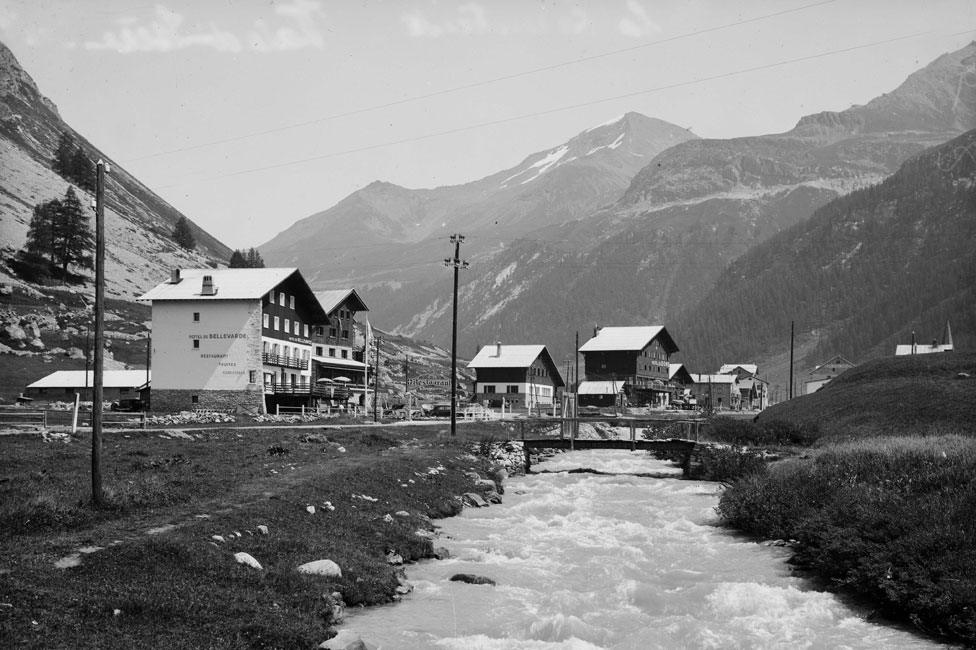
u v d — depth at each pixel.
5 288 142.62
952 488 30.19
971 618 20.25
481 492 44.25
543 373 151.38
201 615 18.09
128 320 151.88
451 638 19.77
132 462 35.88
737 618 22.16
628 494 47.72
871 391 76.81
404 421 85.62
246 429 58.78
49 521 22.95
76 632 15.80
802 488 35.44
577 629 20.44
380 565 25.20
